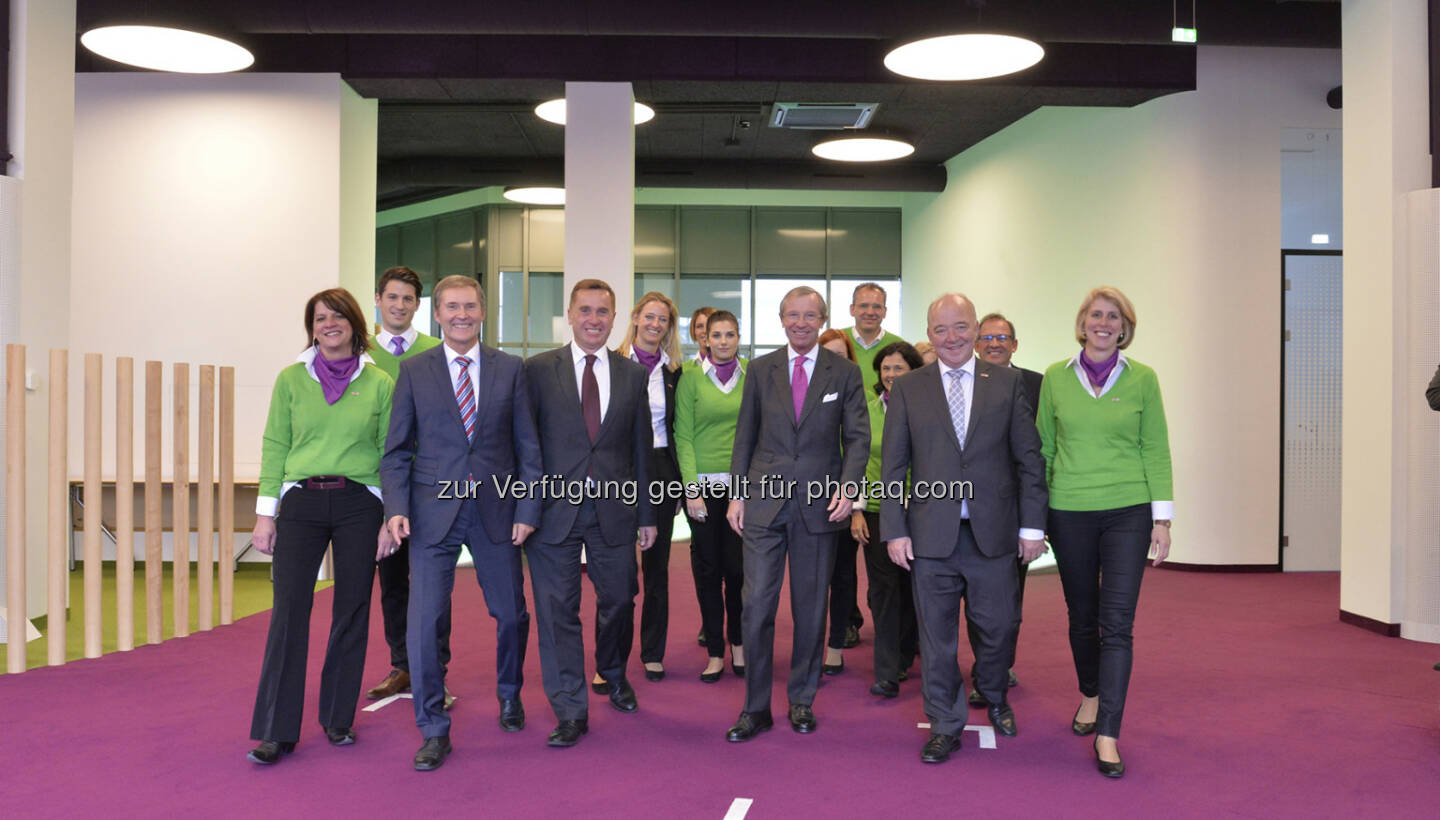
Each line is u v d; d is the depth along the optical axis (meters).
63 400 5.00
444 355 3.69
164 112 8.47
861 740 3.87
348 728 3.78
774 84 8.98
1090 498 3.69
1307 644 5.68
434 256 15.31
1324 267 8.68
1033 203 10.70
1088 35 7.50
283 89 8.50
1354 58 6.30
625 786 3.36
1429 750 3.79
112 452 8.36
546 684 3.86
